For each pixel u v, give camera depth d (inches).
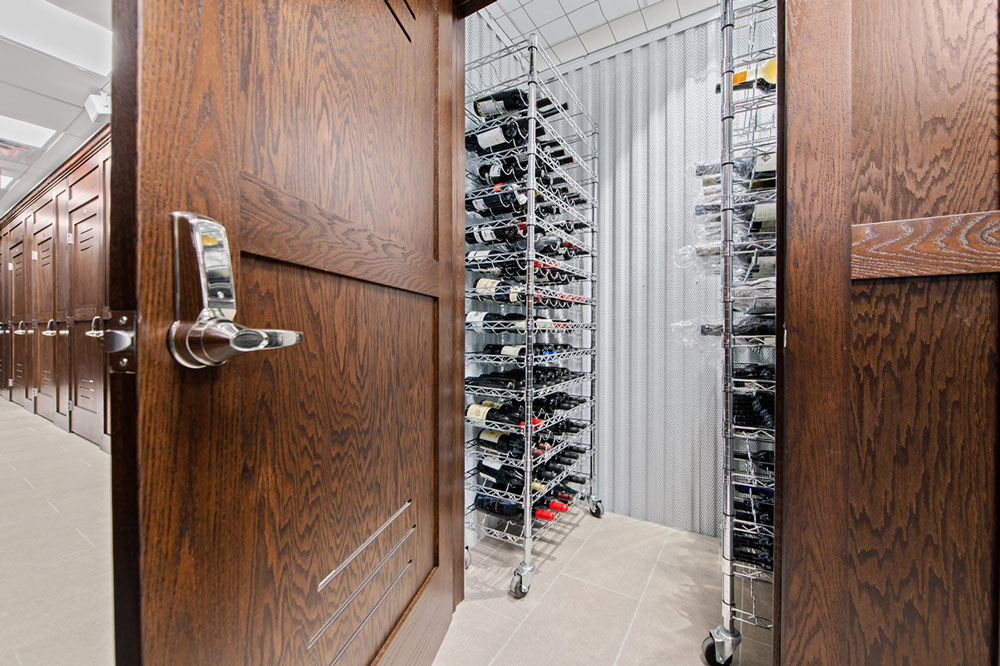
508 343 75.7
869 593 23.3
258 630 18.8
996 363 21.0
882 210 22.9
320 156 23.2
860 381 23.5
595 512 77.2
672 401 73.2
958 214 21.5
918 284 22.4
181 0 14.8
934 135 21.9
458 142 46.4
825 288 24.1
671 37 72.9
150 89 13.6
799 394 24.7
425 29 37.1
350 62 26.0
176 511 14.7
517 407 65.9
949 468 21.9
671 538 69.2
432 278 38.1
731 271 43.3
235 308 15.3
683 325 72.1
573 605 52.0
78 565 58.6
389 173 30.9
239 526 17.7
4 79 93.3
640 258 76.1
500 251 70.1
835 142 23.8
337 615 24.8
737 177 53.4
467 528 67.2
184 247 14.4
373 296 28.9
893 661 22.9
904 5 22.5
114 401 13.4
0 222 169.2
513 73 78.2
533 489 63.7
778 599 26.1
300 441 21.7
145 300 13.4
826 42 24.0
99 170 101.0
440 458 40.0
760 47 64.2
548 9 70.4
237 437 17.6
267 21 19.3
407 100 33.8
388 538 30.9
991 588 21.1
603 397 79.6
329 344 24.0
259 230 18.3
